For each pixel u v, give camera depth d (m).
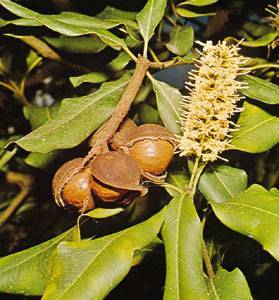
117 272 0.32
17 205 0.62
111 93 0.40
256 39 0.54
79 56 0.57
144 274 0.48
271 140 0.40
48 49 0.56
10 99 0.64
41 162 0.50
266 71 0.50
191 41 0.47
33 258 0.36
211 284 0.34
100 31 0.40
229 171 0.40
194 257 0.33
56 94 0.67
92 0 0.56
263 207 0.34
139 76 0.37
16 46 0.60
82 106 0.39
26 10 0.40
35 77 0.64
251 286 0.51
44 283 0.35
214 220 0.42
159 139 0.34
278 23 0.48
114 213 0.34
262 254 0.49
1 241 0.64
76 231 0.34
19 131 0.65
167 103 0.39
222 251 0.43
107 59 0.57
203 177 0.40
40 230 0.62
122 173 0.31
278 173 0.57
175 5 0.51
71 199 0.33
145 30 0.40
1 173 0.61
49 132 0.37
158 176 0.35
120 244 0.32
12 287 0.35
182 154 0.35
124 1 0.54
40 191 0.62
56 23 0.40
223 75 0.34
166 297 0.32
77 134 0.37
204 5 0.49
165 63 0.40
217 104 0.35
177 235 0.33
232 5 0.54
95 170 0.32
